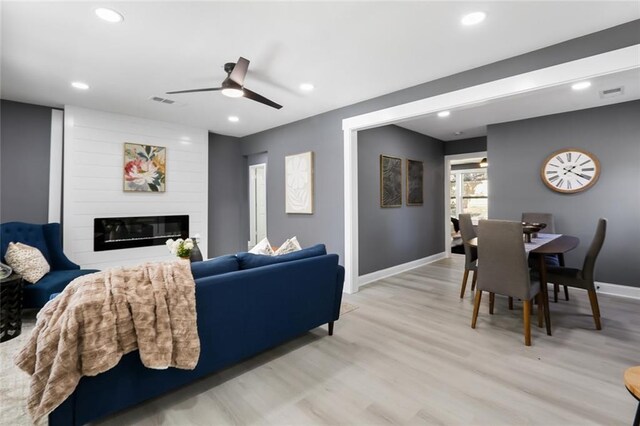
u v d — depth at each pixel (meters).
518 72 2.74
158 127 4.87
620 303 3.52
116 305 1.48
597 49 2.36
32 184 3.94
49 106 4.06
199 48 2.65
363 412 1.71
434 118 4.70
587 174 4.12
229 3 2.06
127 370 1.58
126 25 2.30
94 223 4.27
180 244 3.13
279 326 2.29
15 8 2.07
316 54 2.76
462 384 1.97
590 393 1.86
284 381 2.02
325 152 4.43
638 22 2.21
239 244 6.18
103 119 4.34
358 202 4.45
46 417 1.64
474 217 8.49
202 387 1.96
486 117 4.62
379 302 3.62
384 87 3.49
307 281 2.46
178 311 1.64
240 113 4.51
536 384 1.96
